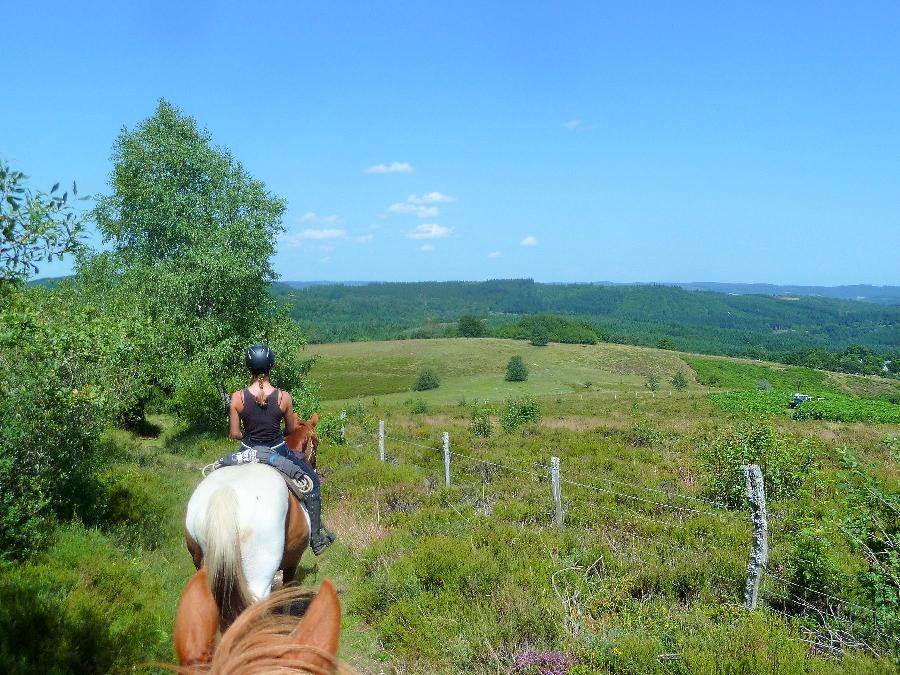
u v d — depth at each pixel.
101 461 9.22
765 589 6.52
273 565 4.10
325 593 1.75
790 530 8.78
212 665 1.38
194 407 23.50
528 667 5.11
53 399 7.63
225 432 22.06
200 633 1.83
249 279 22.86
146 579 6.74
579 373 118.38
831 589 6.18
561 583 6.82
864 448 21.36
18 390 7.50
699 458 13.86
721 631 5.27
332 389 100.62
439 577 6.95
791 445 11.92
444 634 5.71
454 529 8.89
